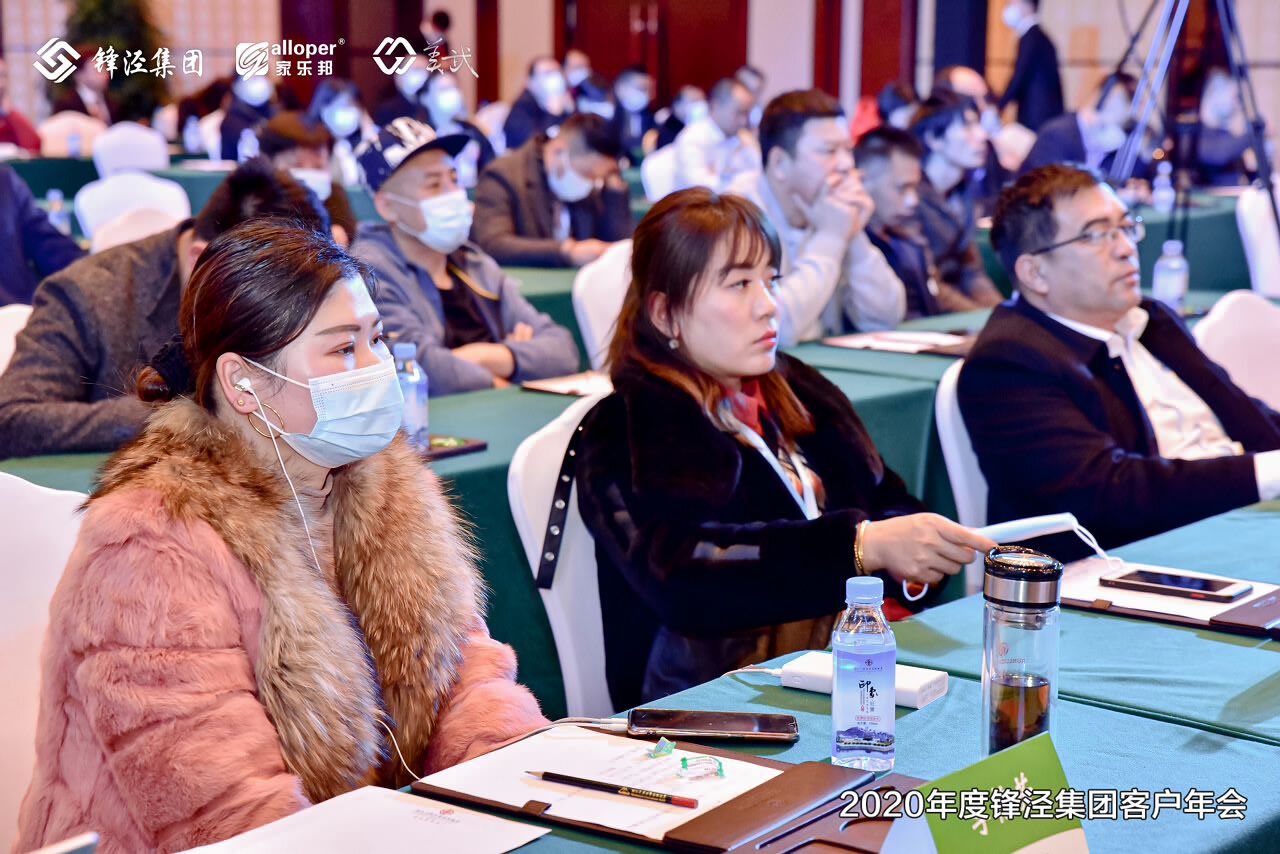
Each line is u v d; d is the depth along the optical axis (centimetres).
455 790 125
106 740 125
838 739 131
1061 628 178
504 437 278
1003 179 764
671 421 199
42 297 266
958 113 563
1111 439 269
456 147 350
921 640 172
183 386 143
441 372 340
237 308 138
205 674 128
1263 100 1012
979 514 281
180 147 966
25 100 1164
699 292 199
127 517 131
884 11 1257
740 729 139
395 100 695
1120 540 268
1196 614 179
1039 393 271
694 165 795
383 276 347
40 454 254
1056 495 266
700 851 111
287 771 135
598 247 555
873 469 228
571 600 204
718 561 188
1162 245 588
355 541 150
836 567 185
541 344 373
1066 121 762
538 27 1385
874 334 408
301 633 136
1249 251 579
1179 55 759
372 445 144
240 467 139
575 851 112
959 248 505
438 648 152
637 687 205
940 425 281
